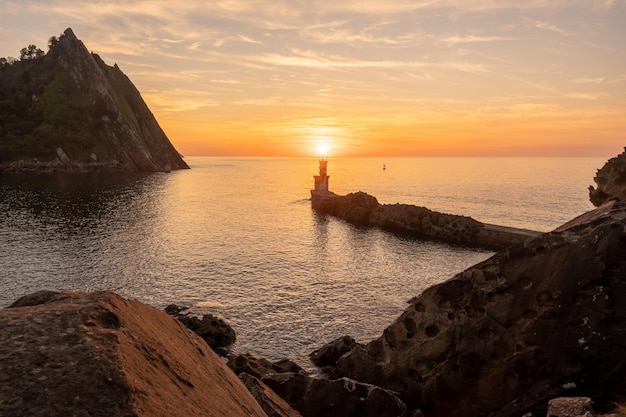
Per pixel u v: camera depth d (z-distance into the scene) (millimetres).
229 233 77562
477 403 13758
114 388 3367
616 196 22219
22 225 75750
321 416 12859
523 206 125312
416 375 14969
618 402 11250
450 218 77812
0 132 185125
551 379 12602
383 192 170250
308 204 125000
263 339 32219
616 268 12203
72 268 50781
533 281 13336
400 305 40438
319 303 40625
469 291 14367
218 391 5234
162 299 41156
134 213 95188
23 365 3389
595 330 12188
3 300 40500
